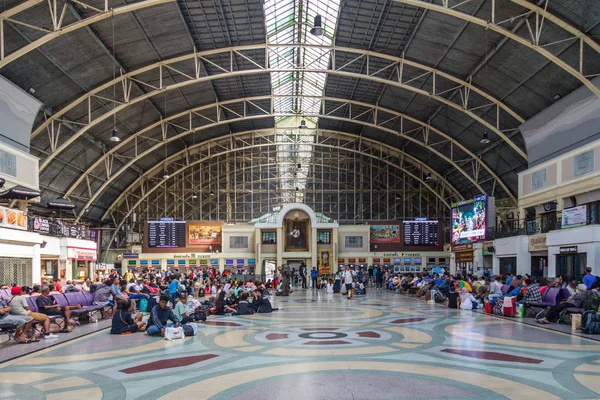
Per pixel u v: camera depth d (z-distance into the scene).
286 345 10.05
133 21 22.34
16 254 20.19
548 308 13.69
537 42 20.41
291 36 30.77
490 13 21.34
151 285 20.61
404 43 26.92
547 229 25.84
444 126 36.19
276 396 6.12
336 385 6.66
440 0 21.56
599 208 22.81
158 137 38.78
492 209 31.52
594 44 19.84
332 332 12.05
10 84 21.19
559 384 6.74
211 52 27.14
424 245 44.12
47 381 7.04
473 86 28.11
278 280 35.84
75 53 22.88
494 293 17.88
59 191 34.47
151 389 6.52
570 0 18.75
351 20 25.61
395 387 6.55
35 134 26.12
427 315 16.16
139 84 29.12
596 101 22.31
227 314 16.58
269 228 42.94
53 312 12.22
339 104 39.31
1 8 17.97
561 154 25.67
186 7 23.25
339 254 43.97
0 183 19.50
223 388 6.53
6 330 10.63
